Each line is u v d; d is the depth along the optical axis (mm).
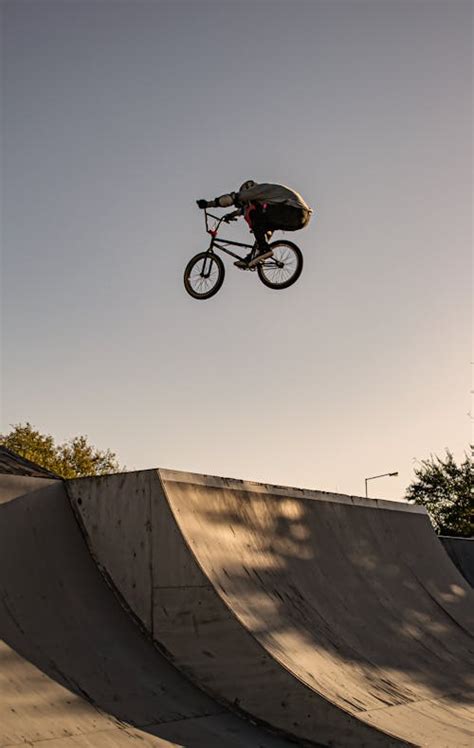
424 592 11156
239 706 6738
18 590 6844
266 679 6691
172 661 7148
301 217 9922
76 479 8258
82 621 7004
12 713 5445
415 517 12992
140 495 7820
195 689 6898
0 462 8602
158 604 7391
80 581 7480
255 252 10102
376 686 7312
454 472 36969
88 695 6062
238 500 9039
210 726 6355
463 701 7801
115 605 7520
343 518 11086
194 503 8180
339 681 7027
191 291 10648
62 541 7742
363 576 10266
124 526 7816
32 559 7262
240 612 7188
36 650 6305
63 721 5598
